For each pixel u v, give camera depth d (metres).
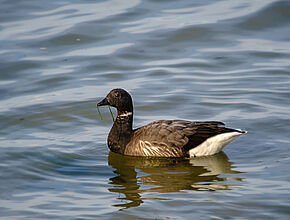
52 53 20.03
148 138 12.90
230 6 23.39
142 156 13.04
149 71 18.55
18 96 16.81
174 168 12.05
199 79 17.84
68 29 21.56
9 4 24.22
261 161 12.09
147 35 21.02
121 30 21.53
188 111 15.41
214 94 16.53
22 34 21.31
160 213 9.41
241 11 22.64
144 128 13.27
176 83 17.52
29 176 11.43
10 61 19.25
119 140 13.35
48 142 13.62
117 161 12.69
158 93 16.75
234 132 12.48
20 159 12.38
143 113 15.45
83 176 11.55
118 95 13.39
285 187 10.35
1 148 13.05
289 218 9.06
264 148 12.90
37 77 18.17
